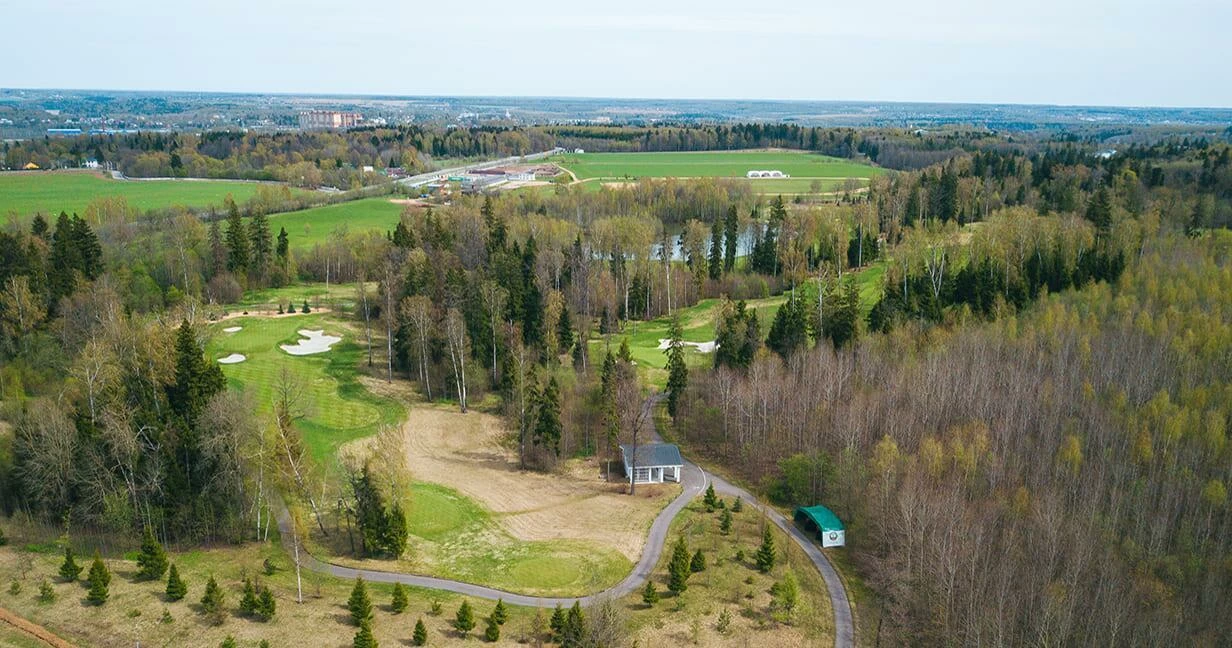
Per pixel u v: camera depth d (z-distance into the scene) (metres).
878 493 90.06
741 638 73.75
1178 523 87.38
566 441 114.38
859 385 119.31
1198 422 98.06
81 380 93.44
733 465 111.69
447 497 100.81
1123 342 116.06
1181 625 72.12
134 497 85.62
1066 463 94.00
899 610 78.00
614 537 92.00
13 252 133.75
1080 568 75.75
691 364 143.75
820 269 173.62
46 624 69.38
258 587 77.31
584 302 162.00
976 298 142.62
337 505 94.62
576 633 69.31
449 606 76.69
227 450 87.06
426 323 131.25
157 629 69.62
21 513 86.19
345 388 129.62
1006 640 69.88
